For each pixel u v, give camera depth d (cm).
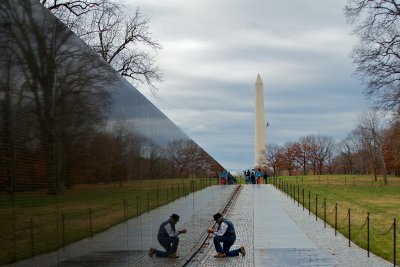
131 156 1195
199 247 2080
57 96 770
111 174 1027
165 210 1555
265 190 5431
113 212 1025
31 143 676
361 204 3884
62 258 766
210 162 3672
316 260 1731
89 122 906
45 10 730
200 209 2467
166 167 1653
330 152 12800
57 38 771
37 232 685
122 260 1069
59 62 779
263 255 1848
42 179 705
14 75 631
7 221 604
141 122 1316
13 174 622
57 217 753
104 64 998
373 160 8125
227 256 1830
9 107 616
